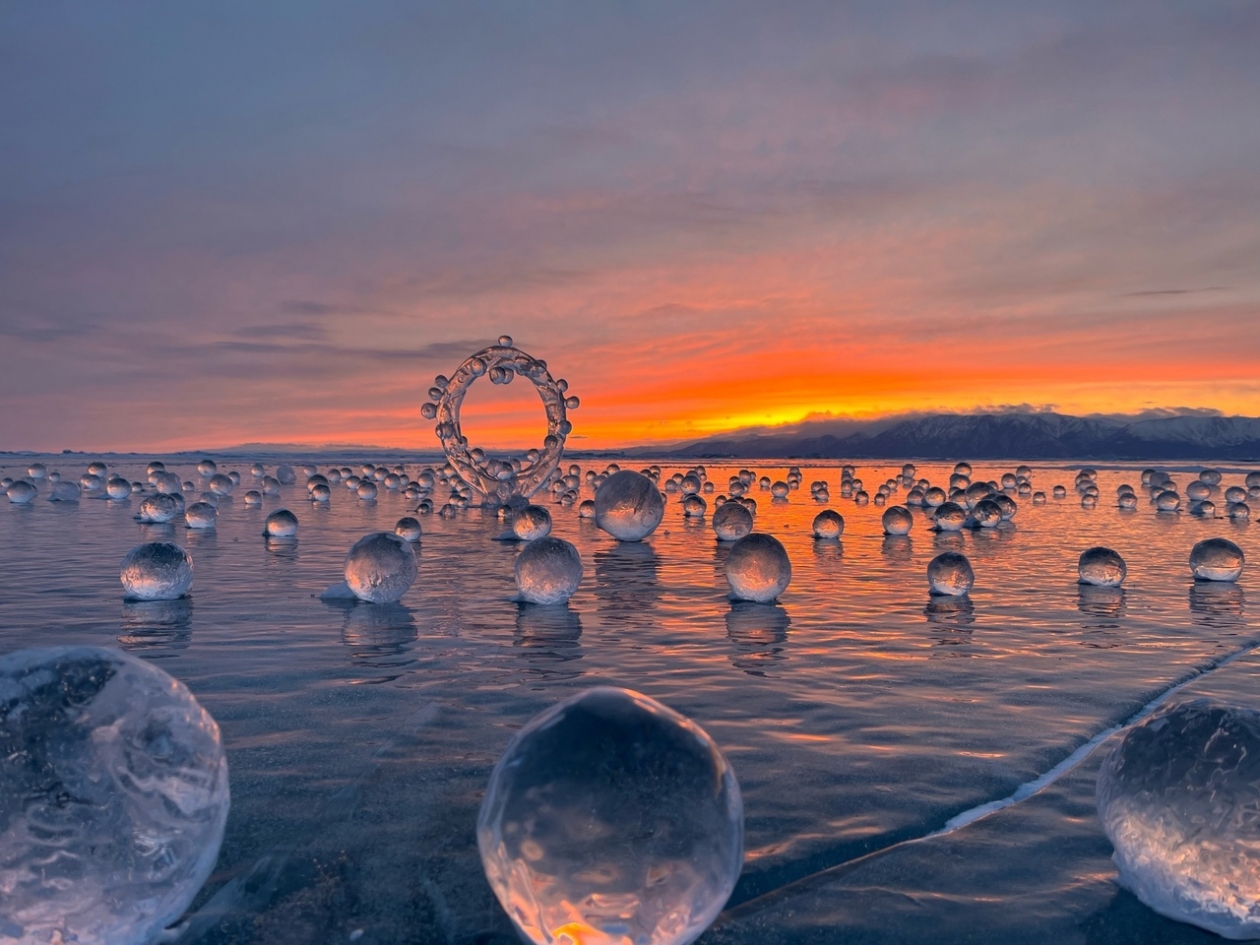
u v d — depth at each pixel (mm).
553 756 1927
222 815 2119
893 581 8242
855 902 2244
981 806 2883
